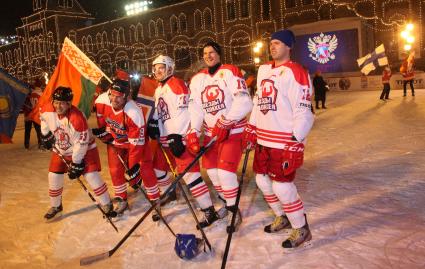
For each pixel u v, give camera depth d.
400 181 5.42
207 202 4.45
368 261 3.38
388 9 29.73
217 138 4.08
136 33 45.59
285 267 3.40
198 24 40.59
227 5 38.16
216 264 3.56
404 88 17.59
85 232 4.50
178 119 4.52
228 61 38.66
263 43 36.06
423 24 28.53
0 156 10.02
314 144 8.38
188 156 4.42
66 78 5.56
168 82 4.63
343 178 5.76
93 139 4.85
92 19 54.31
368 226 4.06
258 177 3.97
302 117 3.47
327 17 32.84
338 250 3.61
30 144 11.97
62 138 4.61
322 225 4.17
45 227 4.73
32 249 4.16
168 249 3.92
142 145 4.44
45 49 53.97
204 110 4.45
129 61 46.81
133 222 4.70
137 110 4.42
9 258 3.97
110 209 4.95
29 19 55.47
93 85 5.48
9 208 5.51
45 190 6.35
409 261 3.33
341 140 8.56
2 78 6.73
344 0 31.59
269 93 3.62
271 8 35.66
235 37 38.09
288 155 3.53
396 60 29.61
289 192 3.67
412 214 4.30
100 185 4.88
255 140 3.86
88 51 50.78
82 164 4.59
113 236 4.33
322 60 27.88
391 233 3.86
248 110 4.14
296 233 3.74
